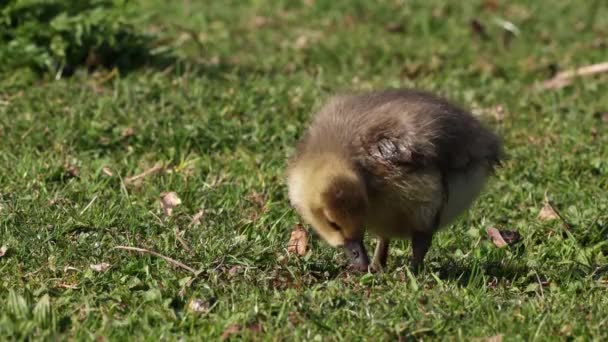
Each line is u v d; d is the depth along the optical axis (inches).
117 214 456.1
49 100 603.2
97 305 367.2
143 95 612.7
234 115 603.2
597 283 401.1
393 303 365.1
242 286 380.5
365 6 936.9
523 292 393.4
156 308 361.4
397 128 381.1
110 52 681.6
